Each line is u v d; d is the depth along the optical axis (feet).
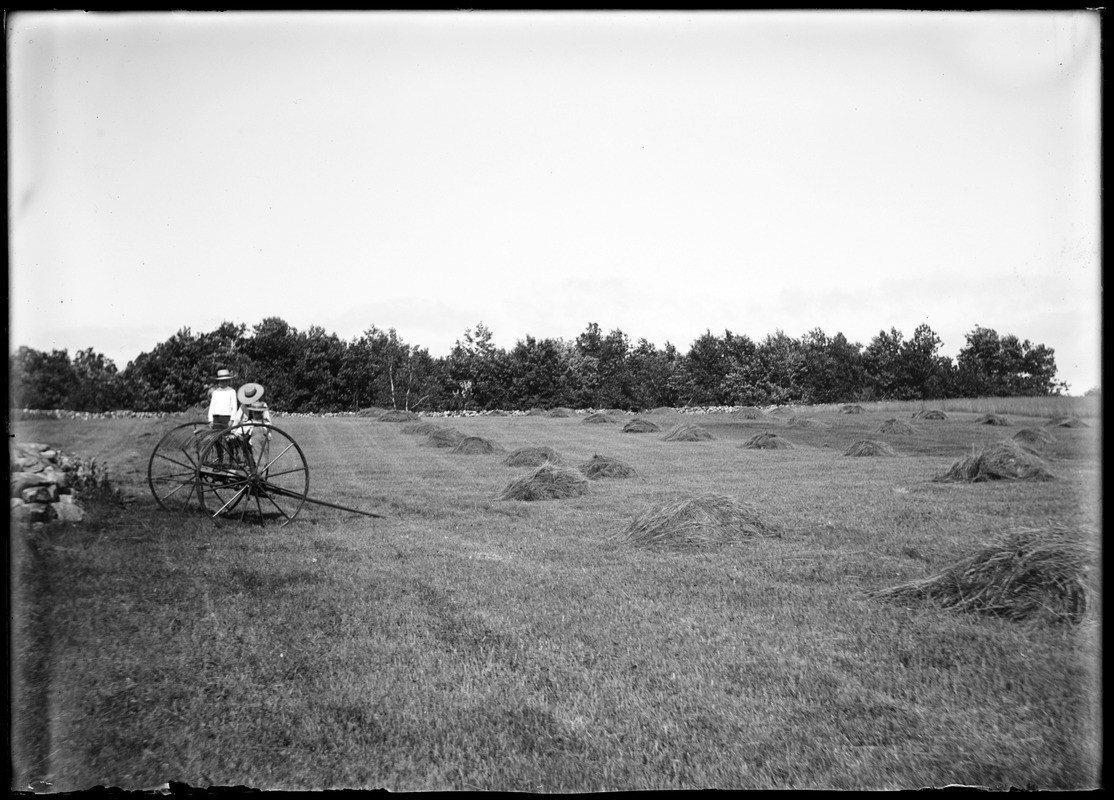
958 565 26.12
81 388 98.32
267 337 166.09
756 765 15.87
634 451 81.05
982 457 55.36
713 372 214.90
